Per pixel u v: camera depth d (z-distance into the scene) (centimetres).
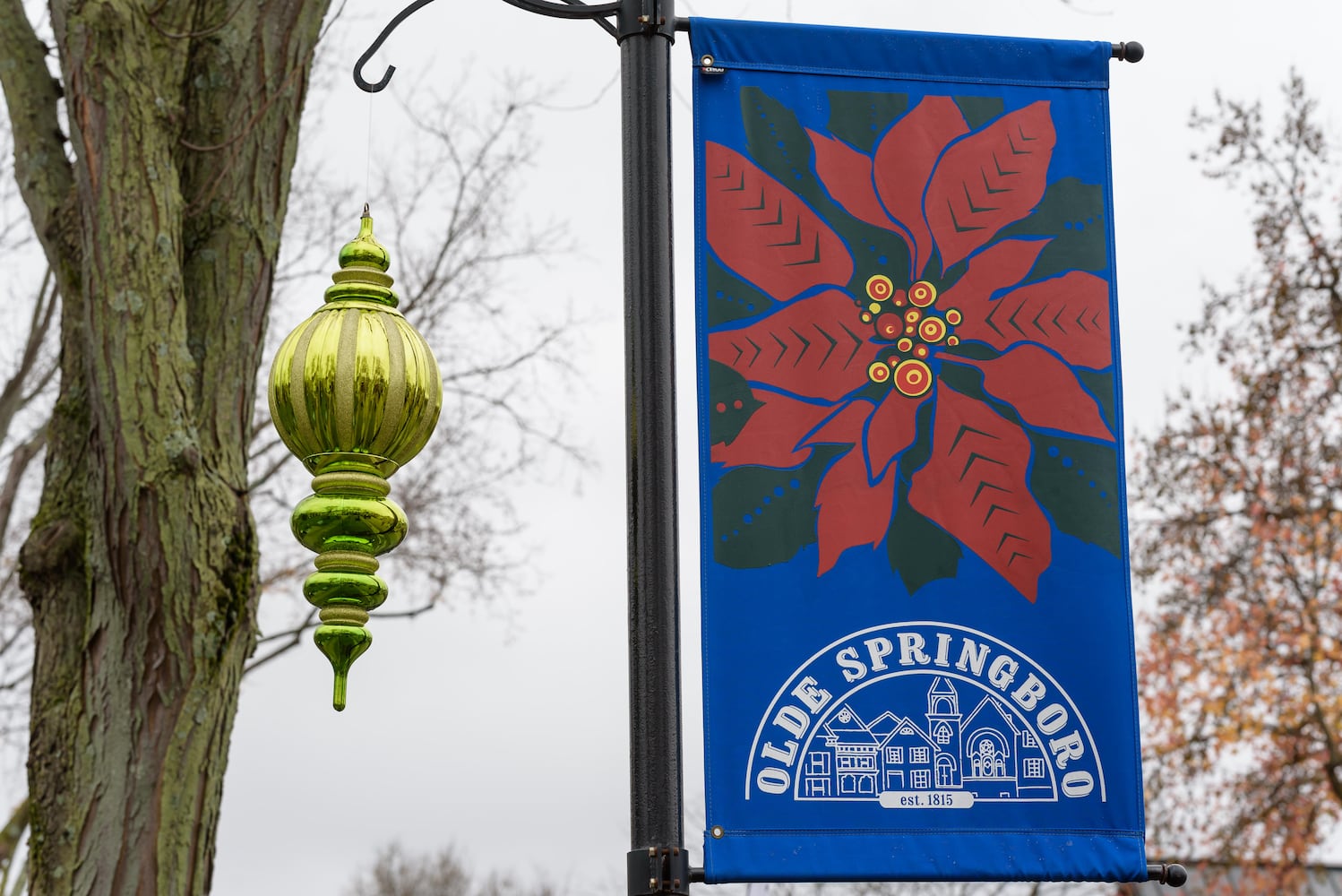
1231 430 2050
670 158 546
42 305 1402
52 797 768
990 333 577
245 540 812
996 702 546
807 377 564
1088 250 589
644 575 503
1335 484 2022
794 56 593
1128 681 554
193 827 771
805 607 545
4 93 884
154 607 778
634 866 483
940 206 587
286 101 898
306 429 490
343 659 493
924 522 557
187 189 861
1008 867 534
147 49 848
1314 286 2062
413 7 588
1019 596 556
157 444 790
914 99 596
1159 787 2006
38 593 796
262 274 873
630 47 557
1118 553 563
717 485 551
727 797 527
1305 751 1994
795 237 576
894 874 527
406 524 499
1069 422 572
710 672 535
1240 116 2069
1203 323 2083
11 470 1307
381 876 6294
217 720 787
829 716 537
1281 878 2034
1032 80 604
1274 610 1991
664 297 529
